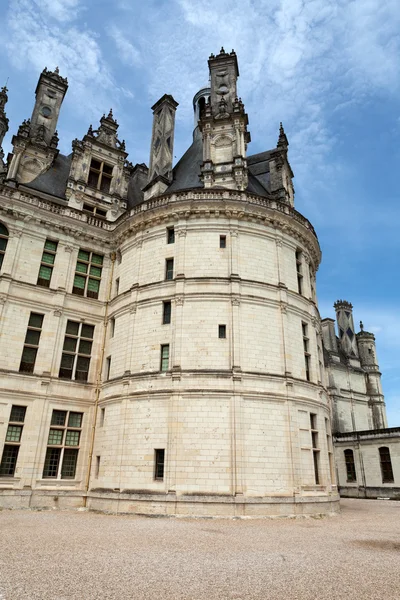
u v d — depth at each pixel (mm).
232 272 27234
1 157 38750
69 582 8891
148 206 30516
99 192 35531
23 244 29906
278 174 35031
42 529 16203
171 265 28625
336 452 51219
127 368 26812
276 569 10422
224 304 26438
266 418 24359
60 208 32062
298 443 24906
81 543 13320
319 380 29188
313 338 29953
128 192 40500
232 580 9383
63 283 30594
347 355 68438
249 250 28328
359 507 32062
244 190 31344
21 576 9234
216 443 23156
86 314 31094
